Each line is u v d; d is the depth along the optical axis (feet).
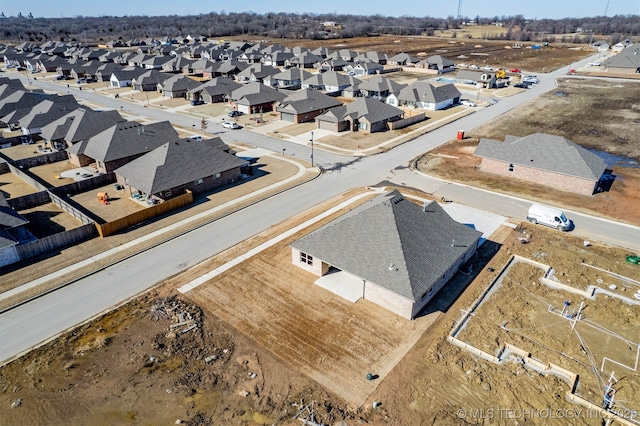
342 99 331.16
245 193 163.43
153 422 70.74
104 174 172.76
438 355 84.02
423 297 96.58
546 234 131.13
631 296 100.89
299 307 98.68
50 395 76.54
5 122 255.29
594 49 634.84
